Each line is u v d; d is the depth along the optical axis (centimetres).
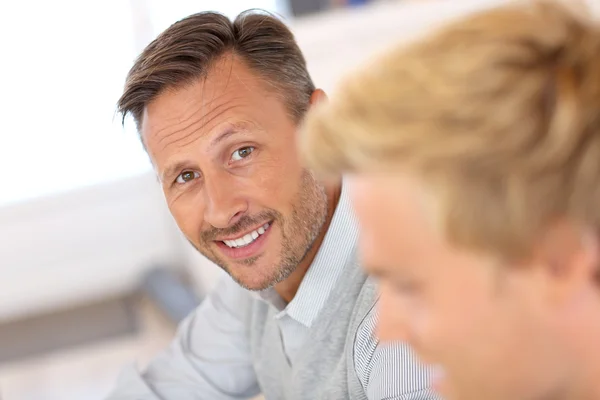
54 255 423
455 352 62
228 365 171
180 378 173
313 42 374
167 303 387
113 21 420
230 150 135
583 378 62
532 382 62
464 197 54
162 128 137
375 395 124
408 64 55
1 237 416
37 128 420
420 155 54
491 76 53
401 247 59
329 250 136
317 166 61
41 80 417
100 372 398
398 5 377
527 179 53
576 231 56
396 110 55
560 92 53
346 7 390
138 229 431
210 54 134
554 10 57
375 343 125
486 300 59
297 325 142
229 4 425
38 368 410
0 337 422
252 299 162
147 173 425
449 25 58
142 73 136
